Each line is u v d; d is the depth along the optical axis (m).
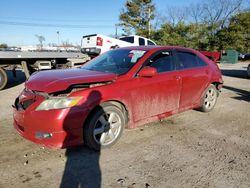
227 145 4.05
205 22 43.81
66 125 3.36
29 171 3.19
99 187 2.88
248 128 4.90
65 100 3.38
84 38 15.91
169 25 39.31
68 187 2.88
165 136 4.37
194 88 5.20
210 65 5.75
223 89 9.38
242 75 15.03
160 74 4.48
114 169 3.26
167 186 2.91
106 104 3.76
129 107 4.02
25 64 9.87
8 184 2.92
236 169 3.30
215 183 2.98
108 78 3.82
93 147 3.69
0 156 3.56
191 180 3.04
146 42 17.58
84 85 3.58
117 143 4.04
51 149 3.78
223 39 36.84
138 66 4.19
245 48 36.97
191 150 3.84
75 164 3.38
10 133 4.40
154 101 4.39
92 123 3.60
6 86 9.95
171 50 4.90
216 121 5.28
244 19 36.56
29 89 3.65
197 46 37.91
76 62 11.47
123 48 5.06
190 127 4.86
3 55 8.84
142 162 3.45
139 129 4.67
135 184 2.94
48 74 4.04
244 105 6.78
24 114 3.46
